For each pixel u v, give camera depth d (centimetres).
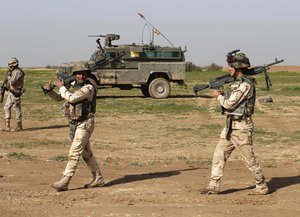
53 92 735
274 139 1316
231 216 600
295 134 1414
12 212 613
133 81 2688
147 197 695
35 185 772
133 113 1969
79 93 711
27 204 652
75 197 693
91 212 615
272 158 1050
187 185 772
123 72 2667
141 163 984
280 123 1683
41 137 1323
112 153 1105
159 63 2720
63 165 944
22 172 873
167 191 731
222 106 693
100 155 1075
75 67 716
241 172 883
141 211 620
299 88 3472
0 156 1021
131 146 1204
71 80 725
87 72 724
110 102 2458
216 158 709
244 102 677
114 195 707
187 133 1437
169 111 2052
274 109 2167
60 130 1470
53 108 2133
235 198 686
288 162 1001
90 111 728
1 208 630
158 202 667
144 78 2705
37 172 875
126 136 1371
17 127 1438
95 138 1326
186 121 1736
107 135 1385
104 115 1888
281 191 729
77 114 718
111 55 2622
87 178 820
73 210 625
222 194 712
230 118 686
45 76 5222
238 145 691
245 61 680
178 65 2748
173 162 999
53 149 1136
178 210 626
